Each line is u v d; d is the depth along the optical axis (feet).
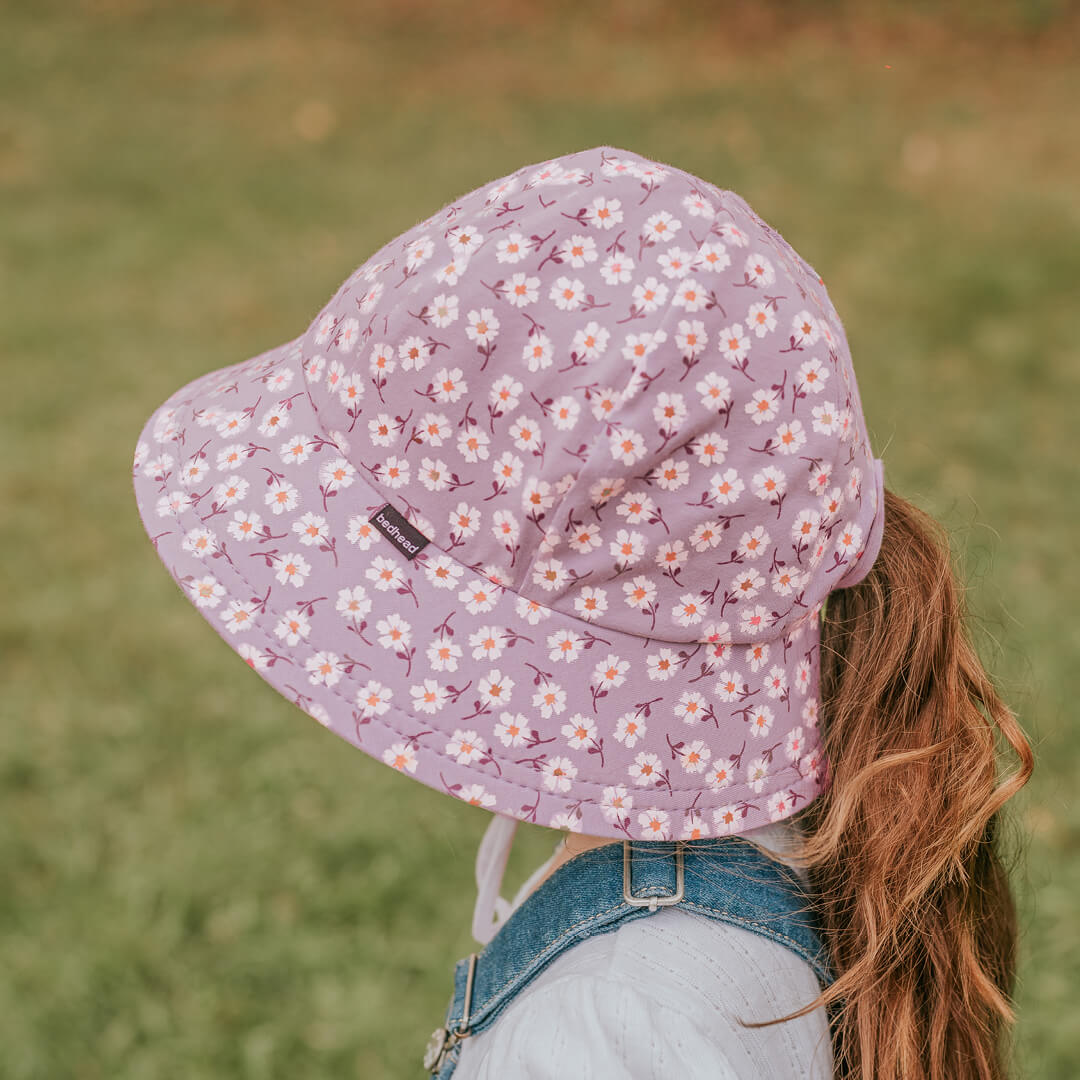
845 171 22.99
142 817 9.71
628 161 2.81
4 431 15.51
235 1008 8.21
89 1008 8.17
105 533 13.64
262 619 2.93
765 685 2.93
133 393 16.53
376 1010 8.20
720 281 2.66
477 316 2.70
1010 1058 4.11
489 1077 2.76
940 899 3.36
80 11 34.24
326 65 30.12
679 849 3.06
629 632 2.78
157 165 24.47
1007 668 10.19
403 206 22.44
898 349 16.92
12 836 9.52
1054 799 9.22
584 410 2.62
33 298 19.13
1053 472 13.99
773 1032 2.86
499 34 32.07
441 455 2.79
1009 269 19.02
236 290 19.48
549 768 2.81
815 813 3.35
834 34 30.76
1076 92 26.81
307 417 3.11
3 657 11.56
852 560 2.95
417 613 2.86
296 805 9.78
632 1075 2.61
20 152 25.17
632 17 32.63
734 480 2.68
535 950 3.13
